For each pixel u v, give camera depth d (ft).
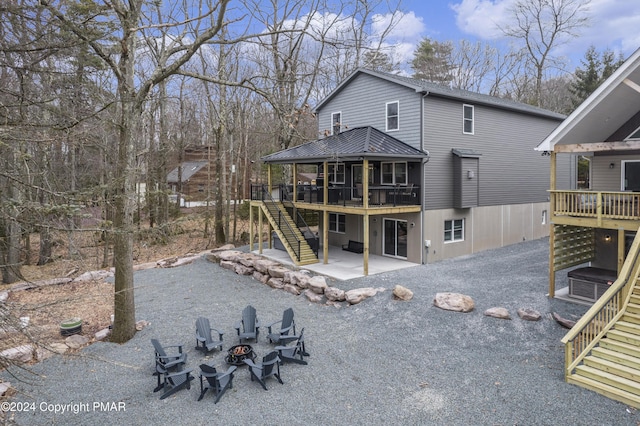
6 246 22.58
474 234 64.39
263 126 107.65
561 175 79.82
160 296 47.93
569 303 37.40
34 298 46.75
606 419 22.13
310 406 24.31
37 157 23.89
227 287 51.29
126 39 30.22
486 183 65.82
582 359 27.09
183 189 122.01
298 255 56.59
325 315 39.99
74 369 29.94
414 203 57.21
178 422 22.98
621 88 35.50
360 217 67.51
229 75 76.74
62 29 21.57
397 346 32.12
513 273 49.03
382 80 61.52
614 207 35.76
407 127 58.13
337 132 67.67
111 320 40.01
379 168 63.67
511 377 26.71
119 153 33.37
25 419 23.66
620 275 29.84
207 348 31.91
